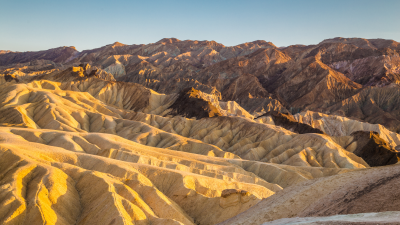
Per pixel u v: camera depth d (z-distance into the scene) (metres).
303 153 108.88
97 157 63.91
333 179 33.66
